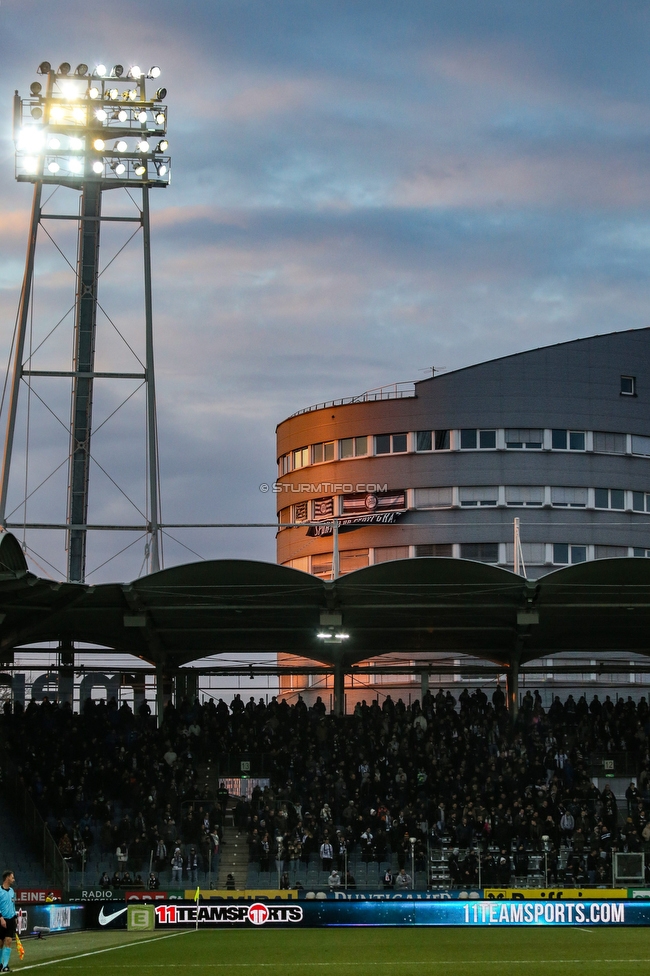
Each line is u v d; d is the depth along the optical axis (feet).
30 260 226.17
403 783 180.65
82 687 213.46
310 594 180.14
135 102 239.09
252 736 196.65
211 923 135.23
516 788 181.16
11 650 205.77
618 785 191.62
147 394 226.38
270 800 178.40
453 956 94.48
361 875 165.78
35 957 94.73
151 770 185.37
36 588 165.68
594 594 179.63
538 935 119.96
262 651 216.13
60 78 242.58
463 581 175.32
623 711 204.13
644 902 136.26
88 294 253.03
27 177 232.32
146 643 204.74
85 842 169.37
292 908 135.44
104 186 242.58
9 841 169.89
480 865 161.79
